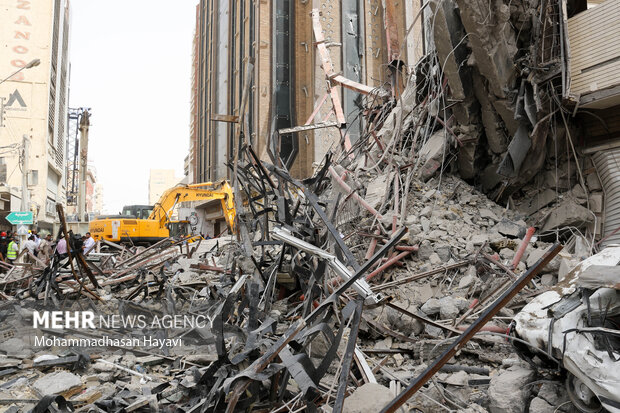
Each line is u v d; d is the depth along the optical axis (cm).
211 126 5666
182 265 1283
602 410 350
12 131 4584
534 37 888
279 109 3994
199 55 6662
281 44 4116
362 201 925
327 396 381
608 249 454
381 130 1348
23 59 4747
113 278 1154
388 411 290
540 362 429
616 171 865
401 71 1481
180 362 554
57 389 448
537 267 292
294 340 363
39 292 875
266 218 818
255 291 524
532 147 923
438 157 1034
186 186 2286
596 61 809
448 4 893
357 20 4206
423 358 529
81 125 6056
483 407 418
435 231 845
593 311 367
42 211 4531
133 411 404
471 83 944
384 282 742
